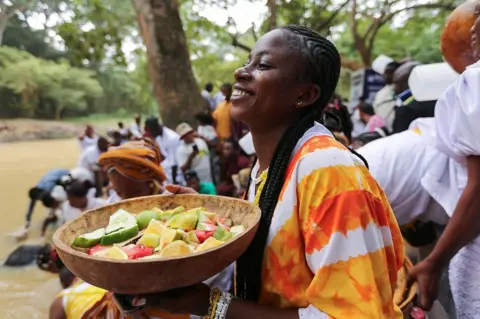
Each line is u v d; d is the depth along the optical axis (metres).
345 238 1.03
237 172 5.88
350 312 1.01
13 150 17.72
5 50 29.84
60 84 31.91
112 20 10.56
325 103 1.26
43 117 31.19
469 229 1.72
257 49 1.23
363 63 13.77
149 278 0.93
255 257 1.20
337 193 1.05
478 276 1.78
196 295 1.13
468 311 1.86
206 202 1.45
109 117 37.00
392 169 2.37
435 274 1.83
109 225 1.26
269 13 9.48
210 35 14.77
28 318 3.48
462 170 2.02
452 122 1.74
